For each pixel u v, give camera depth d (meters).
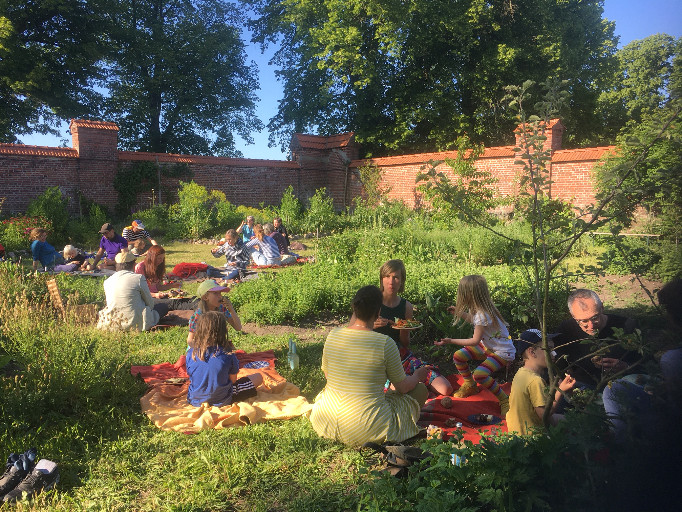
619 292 5.43
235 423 4.81
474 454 2.87
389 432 4.18
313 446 4.26
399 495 3.11
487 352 5.43
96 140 22.48
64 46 28.33
